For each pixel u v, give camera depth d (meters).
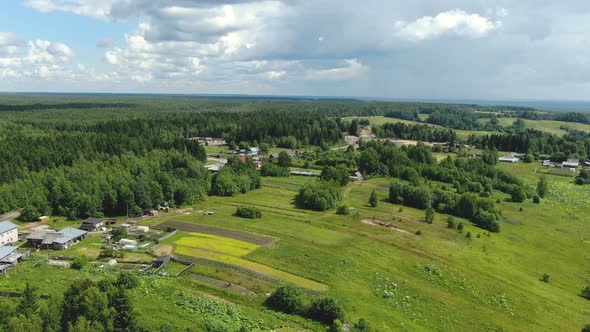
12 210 109.94
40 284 65.81
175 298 62.97
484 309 68.81
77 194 110.62
